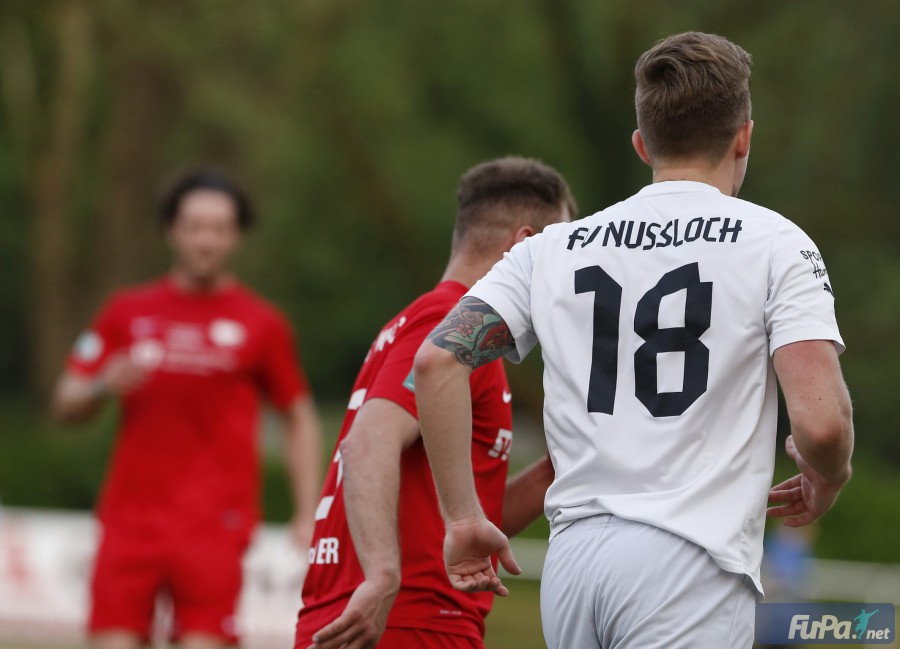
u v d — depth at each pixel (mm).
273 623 35125
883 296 75688
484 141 73250
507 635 39188
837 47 69062
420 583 11828
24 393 124812
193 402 21500
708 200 10172
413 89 70062
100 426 62938
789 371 9328
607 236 10297
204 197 22234
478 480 12242
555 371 10188
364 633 10891
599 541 9672
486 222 12750
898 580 47219
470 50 70625
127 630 20844
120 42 67938
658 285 9906
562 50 71688
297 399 22672
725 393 9625
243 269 82812
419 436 11891
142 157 77000
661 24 69500
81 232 84562
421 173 71438
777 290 9594
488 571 10227
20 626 38188
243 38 65188
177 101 75562
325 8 65062
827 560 63781
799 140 69875
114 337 22453
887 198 72312
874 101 69562
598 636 9727
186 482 21281
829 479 9586
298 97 67562
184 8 64438
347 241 81500
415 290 76812
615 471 9742
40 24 74562
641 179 74312
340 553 12086
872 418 79000
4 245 120250
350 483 11375
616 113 73125
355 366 105000
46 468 61812
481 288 10492
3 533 38625
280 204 75312
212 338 21812
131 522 21109
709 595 9375
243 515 21547
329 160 71500
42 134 78938
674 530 9422
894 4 68062
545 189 12867
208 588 20906
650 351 9797
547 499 10234
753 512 9516
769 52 69188
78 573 38156
